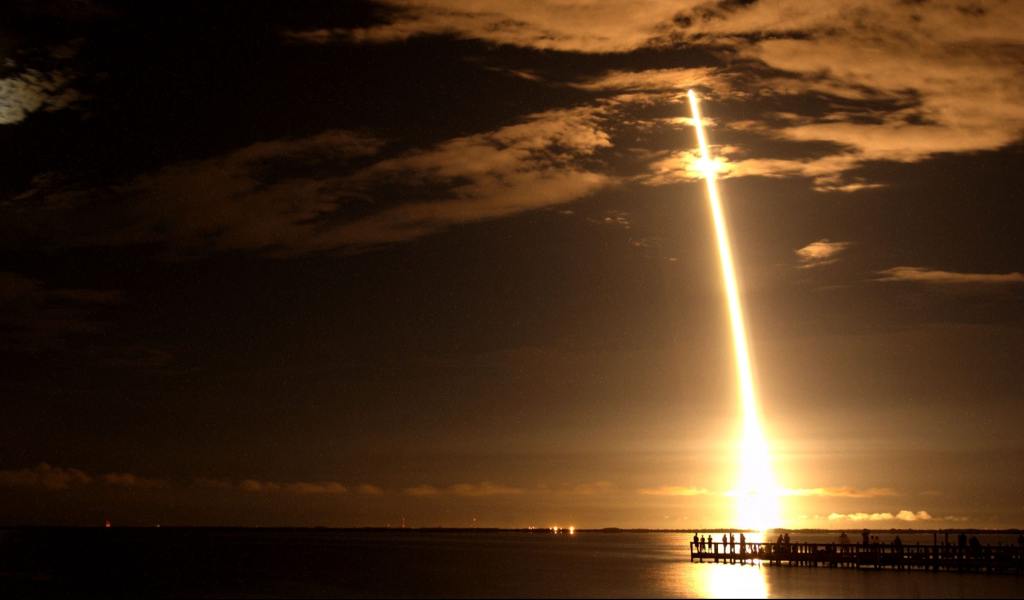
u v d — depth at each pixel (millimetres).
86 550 198000
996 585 61344
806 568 83125
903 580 66062
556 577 91500
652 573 92375
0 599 75750
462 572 103750
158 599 72750
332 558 151250
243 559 146750
